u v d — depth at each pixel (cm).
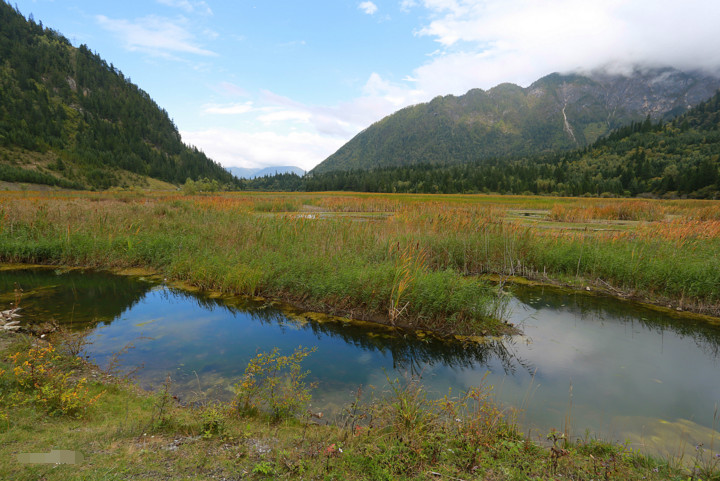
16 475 251
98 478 257
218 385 492
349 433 359
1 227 1268
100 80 17875
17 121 11675
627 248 1073
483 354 623
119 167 12775
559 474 296
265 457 308
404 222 1392
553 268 1126
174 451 313
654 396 487
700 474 309
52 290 921
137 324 721
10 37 16725
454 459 310
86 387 441
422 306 745
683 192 8088
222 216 1628
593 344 664
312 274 883
